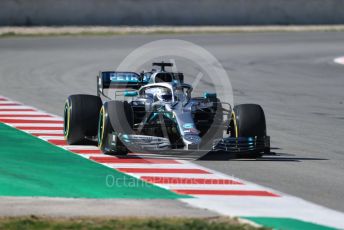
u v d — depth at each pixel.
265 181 34.97
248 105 40.47
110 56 103.00
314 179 35.69
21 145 43.72
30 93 69.69
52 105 62.22
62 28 134.38
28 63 93.44
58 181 34.25
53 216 27.27
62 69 88.75
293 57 111.31
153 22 143.88
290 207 30.11
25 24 132.75
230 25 151.88
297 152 43.44
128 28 139.88
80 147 43.03
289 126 54.06
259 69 95.88
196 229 25.31
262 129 39.94
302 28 155.00
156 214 28.09
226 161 39.75
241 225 26.25
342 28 157.75
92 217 27.14
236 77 87.06
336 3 162.00
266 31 147.88
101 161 39.03
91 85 76.19
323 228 27.02
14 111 58.44
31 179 34.62
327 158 41.62
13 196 31.03
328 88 80.06
